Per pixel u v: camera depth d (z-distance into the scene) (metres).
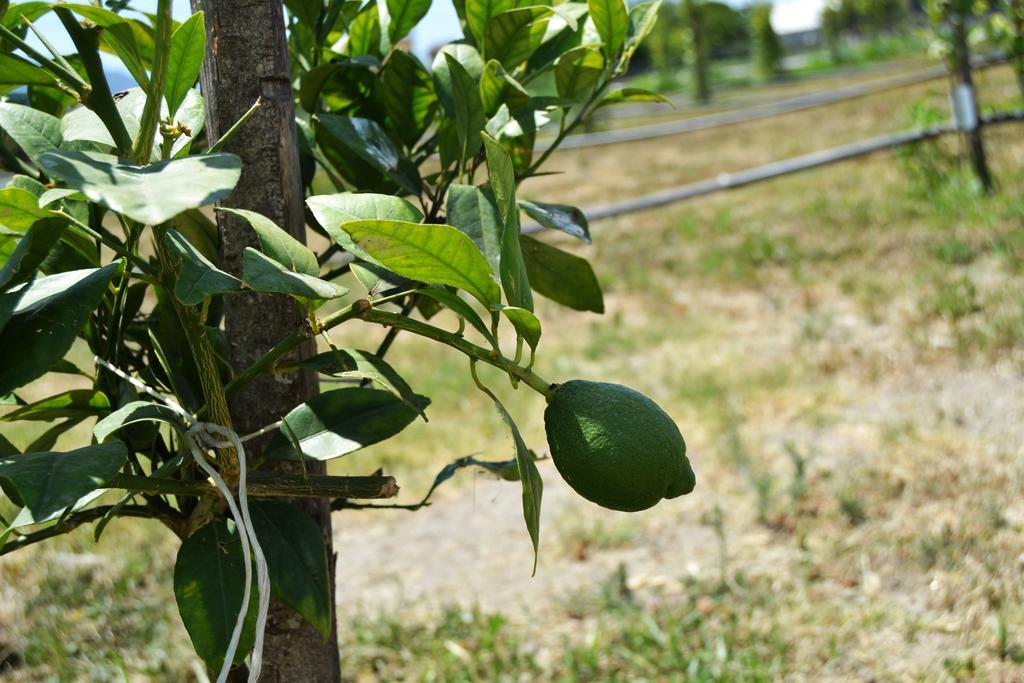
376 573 3.86
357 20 1.73
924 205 7.96
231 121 1.35
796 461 3.90
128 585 3.50
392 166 1.51
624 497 1.12
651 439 1.12
